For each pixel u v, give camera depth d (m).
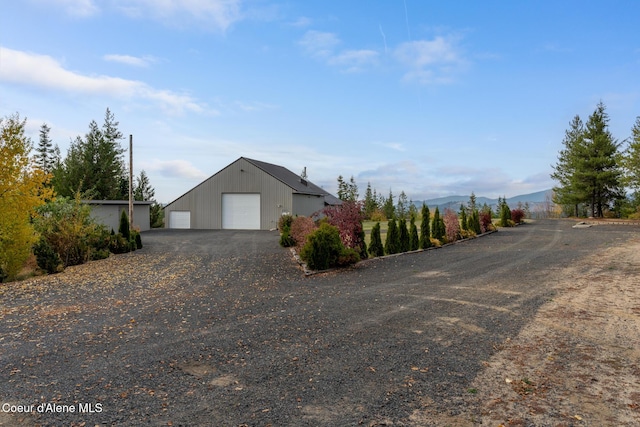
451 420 2.93
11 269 11.43
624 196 29.92
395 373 3.83
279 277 10.11
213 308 6.77
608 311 6.04
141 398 3.31
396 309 6.48
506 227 27.08
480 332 5.17
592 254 12.63
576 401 3.23
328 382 3.63
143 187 44.28
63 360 4.28
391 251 14.79
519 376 3.75
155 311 6.61
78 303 7.32
